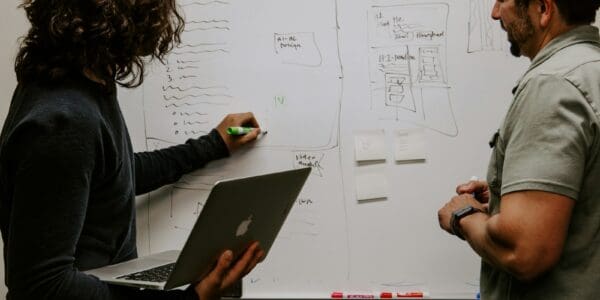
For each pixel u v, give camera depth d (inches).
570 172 34.1
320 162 57.7
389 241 57.1
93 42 37.2
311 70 57.8
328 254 57.6
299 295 57.9
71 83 38.0
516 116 36.8
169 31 43.9
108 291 38.0
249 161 58.2
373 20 57.2
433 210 57.0
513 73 56.4
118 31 38.4
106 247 42.4
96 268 41.7
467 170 56.7
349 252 57.5
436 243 56.9
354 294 57.4
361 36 57.4
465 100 56.8
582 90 34.8
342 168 57.5
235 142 57.2
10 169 35.7
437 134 57.0
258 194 39.2
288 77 58.0
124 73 41.3
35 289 34.5
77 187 35.5
